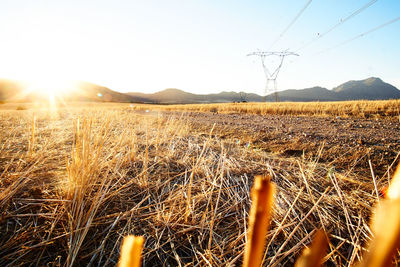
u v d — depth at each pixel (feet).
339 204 6.61
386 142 14.24
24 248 4.85
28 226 5.45
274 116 38.55
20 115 29.91
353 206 6.44
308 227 5.77
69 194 6.15
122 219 5.96
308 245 5.17
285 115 40.65
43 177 7.71
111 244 5.25
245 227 5.74
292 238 5.45
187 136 15.57
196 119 32.07
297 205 6.59
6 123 19.72
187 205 6.09
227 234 5.67
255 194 0.67
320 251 0.60
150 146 12.19
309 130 19.86
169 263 4.99
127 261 0.76
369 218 5.89
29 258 4.75
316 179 8.23
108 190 6.66
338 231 5.64
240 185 7.72
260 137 16.74
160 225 5.82
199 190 7.51
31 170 7.50
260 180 0.68
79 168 6.33
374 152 11.85
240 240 5.44
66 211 5.76
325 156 11.77
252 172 8.77
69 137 13.28
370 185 7.69
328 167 9.95
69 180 6.29
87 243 5.16
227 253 5.14
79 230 5.13
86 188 6.34
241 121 29.17
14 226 5.45
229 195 7.09
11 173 7.52
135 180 7.85
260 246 0.68
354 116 34.04
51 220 5.65
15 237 5.07
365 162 10.61
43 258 4.78
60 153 10.25
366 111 36.81
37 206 6.10
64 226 5.45
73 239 5.15
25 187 6.95
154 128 17.48
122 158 9.23
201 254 5.06
